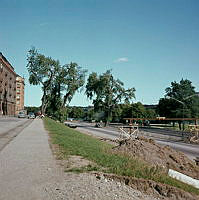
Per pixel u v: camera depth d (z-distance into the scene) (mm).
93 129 63594
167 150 15227
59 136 19734
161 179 8742
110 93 80812
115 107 81875
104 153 12391
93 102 82375
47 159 10250
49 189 6703
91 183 7262
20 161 9852
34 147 13531
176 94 82375
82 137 22422
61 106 75188
